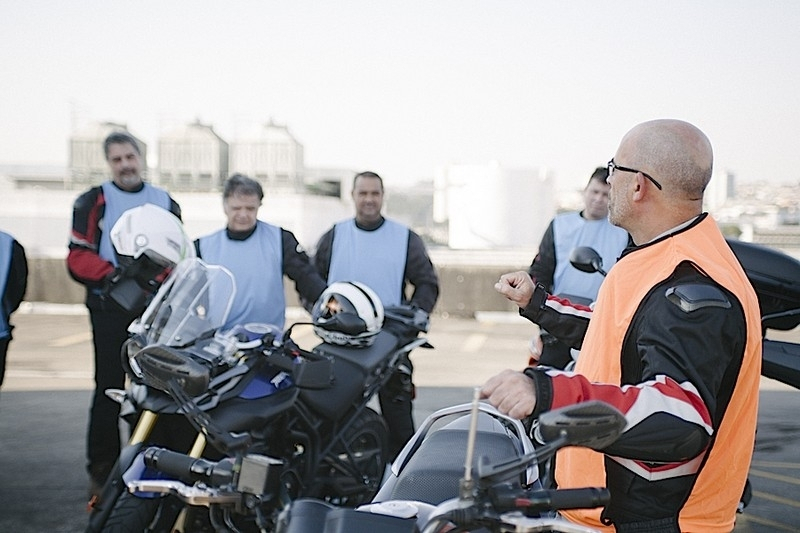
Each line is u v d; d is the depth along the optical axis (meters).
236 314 4.70
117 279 3.75
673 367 1.81
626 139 2.15
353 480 4.18
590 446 1.62
